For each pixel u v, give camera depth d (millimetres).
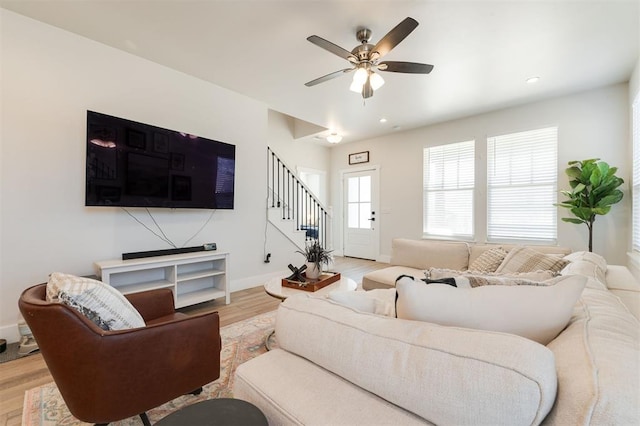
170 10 2281
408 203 5539
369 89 2568
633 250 3271
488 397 586
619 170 3523
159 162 2975
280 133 6020
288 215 4930
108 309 1302
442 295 877
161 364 1311
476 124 4641
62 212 2578
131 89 2955
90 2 2205
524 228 4227
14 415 1550
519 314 831
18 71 2375
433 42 2621
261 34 2570
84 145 2689
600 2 2113
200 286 3516
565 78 3348
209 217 3635
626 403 498
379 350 764
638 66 2902
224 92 3723
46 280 2494
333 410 745
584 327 792
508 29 2438
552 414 563
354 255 6523
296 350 969
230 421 769
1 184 2311
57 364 1169
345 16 2305
